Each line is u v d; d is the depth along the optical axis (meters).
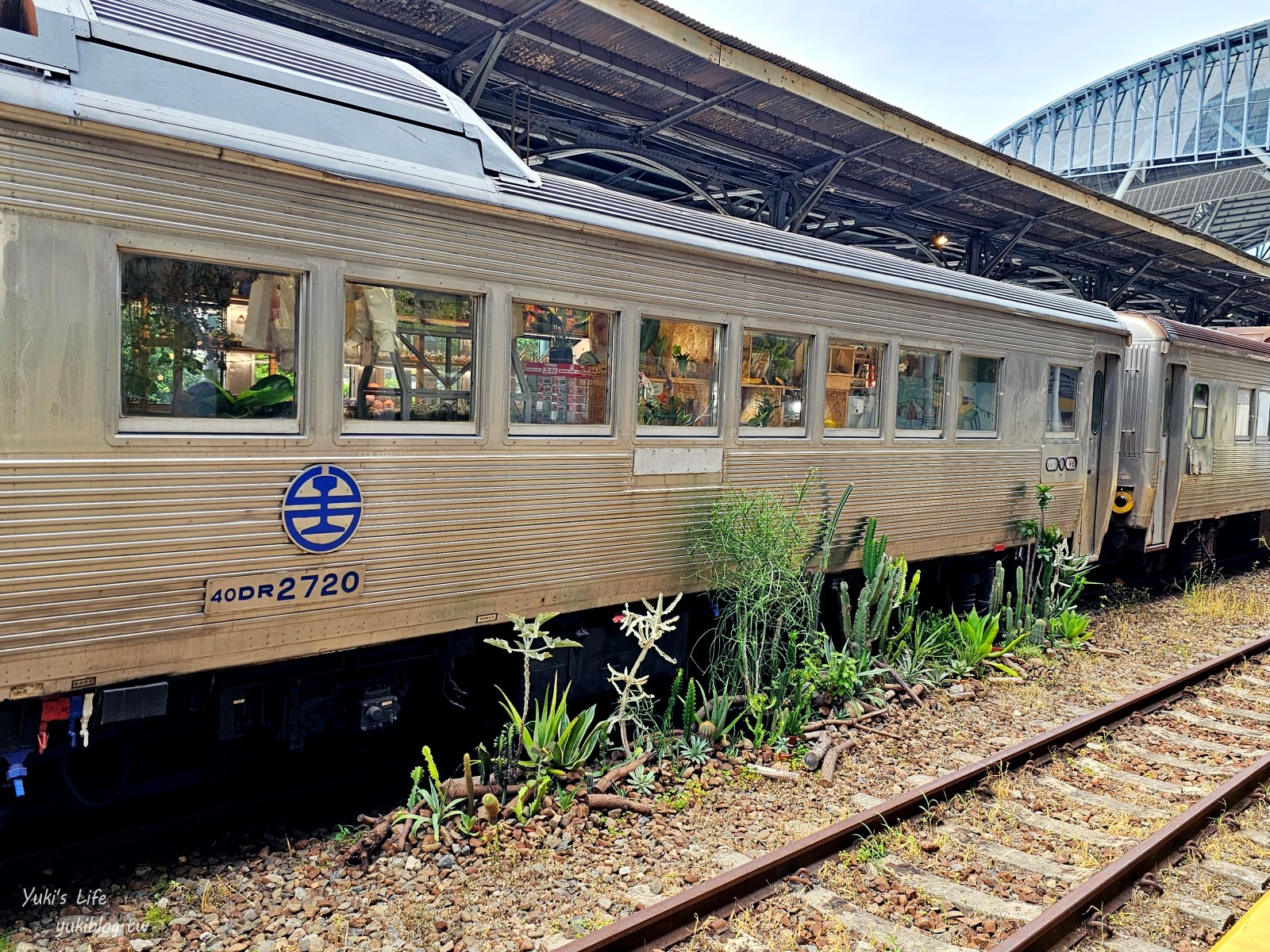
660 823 4.55
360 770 4.99
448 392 4.59
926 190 11.78
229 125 3.78
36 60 3.36
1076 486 9.47
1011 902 3.95
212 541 3.82
